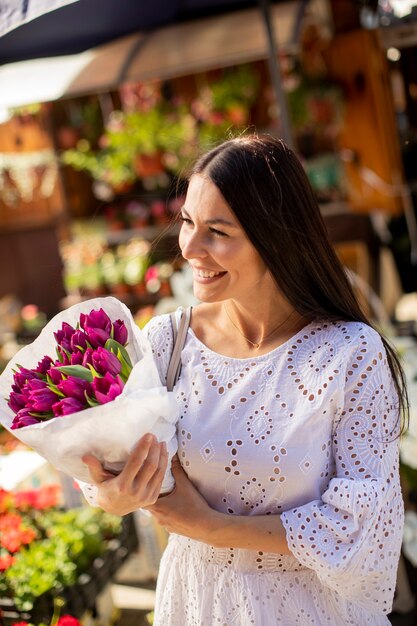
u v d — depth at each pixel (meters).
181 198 1.76
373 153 4.96
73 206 6.76
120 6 3.84
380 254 5.94
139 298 5.48
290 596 1.58
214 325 1.71
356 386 1.52
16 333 5.74
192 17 4.40
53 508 3.14
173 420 1.49
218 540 1.53
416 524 2.72
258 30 4.26
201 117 5.73
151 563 3.12
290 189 1.53
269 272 1.60
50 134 6.28
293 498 1.54
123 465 1.42
